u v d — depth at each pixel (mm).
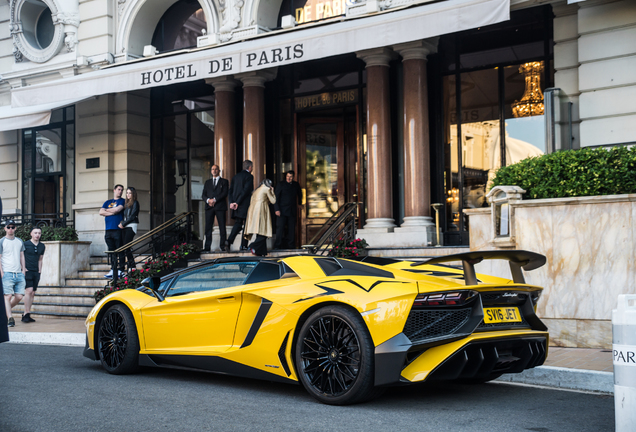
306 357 4371
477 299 4062
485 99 11188
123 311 5688
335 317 4195
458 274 4812
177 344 5250
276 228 12711
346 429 3580
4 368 6074
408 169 10922
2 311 3451
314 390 4309
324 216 13008
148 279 5426
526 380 5145
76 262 12922
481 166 11180
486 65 11195
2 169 16297
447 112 11547
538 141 10672
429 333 4012
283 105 13406
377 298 4051
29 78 15523
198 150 14430
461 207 11320
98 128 14469
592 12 8938
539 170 6832
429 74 11688
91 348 5949
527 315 4453
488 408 4133
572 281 6508
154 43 14883
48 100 12445
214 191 11984
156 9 14570
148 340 5469
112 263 10727
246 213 11375
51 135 15617
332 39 9531
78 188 14695
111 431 3607
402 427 3611
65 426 3725
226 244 12320
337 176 12938
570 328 6484
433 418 3838
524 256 4305
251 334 4707
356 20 10016
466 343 3904
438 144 11555
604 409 4133
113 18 14516
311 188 13164
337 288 4328
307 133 13242
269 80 13078
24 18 15586
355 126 12852
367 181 11453
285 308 4516
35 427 3705
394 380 3898
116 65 13391
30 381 5301
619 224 6297
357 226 12367
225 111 13102
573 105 9398
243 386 5023
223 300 4926
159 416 3955
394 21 9062
